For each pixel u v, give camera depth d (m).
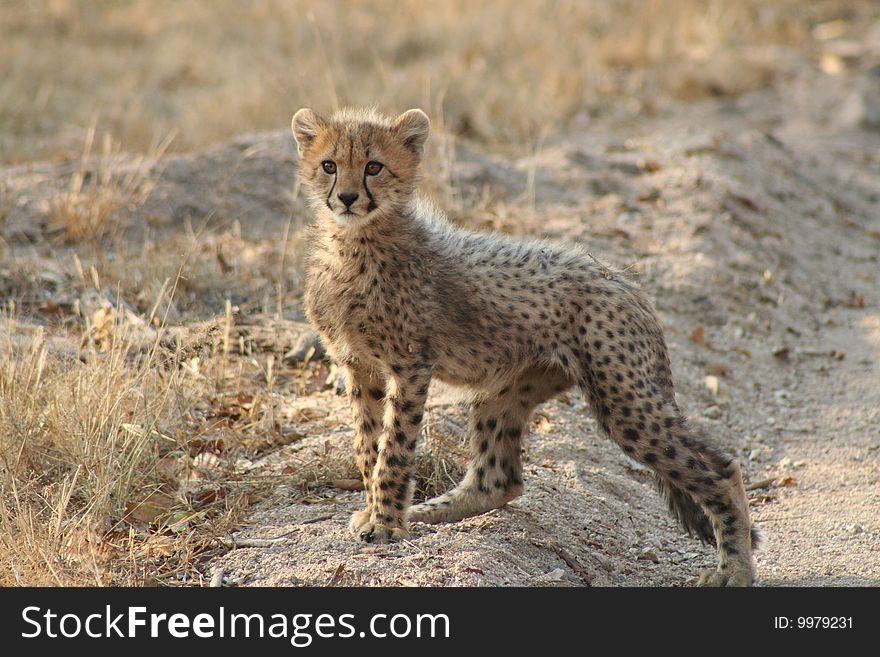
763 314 14.53
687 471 8.52
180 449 9.97
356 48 26.91
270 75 23.19
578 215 16.31
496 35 27.89
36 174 16.11
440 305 8.89
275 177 16.28
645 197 17.03
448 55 26.19
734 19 29.92
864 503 10.36
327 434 10.48
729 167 18.22
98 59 26.50
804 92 25.45
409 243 8.91
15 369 10.01
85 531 8.32
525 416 9.50
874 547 9.55
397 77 23.50
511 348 9.06
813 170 19.95
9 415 9.37
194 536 8.75
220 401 10.82
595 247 15.09
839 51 27.77
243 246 14.50
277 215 15.59
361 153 8.74
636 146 19.56
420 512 9.34
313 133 9.12
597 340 8.69
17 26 28.69
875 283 16.11
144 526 8.93
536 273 9.03
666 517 10.27
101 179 15.77
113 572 8.19
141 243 14.52
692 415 11.97
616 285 8.95
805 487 10.83
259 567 8.30
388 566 8.23
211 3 30.66
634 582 8.97
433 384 11.48
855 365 13.49
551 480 10.12
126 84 24.67
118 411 9.52
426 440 10.40
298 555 8.44
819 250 16.91
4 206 14.98
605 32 28.89
